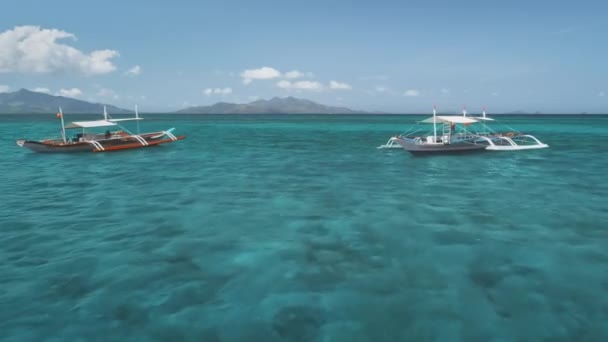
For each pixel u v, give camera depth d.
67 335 7.52
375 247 12.22
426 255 11.52
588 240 12.70
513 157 34.81
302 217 15.71
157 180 24.22
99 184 22.86
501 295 9.02
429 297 8.97
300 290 9.35
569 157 34.78
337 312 8.35
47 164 31.38
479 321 7.97
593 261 10.95
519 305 8.56
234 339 7.42
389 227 14.30
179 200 18.69
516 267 10.59
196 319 8.10
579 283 9.60
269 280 9.88
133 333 7.60
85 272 10.26
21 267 10.54
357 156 37.03
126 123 140.75
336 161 33.41
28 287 9.38
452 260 11.11
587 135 66.19
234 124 131.38
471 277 9.98
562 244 12.34
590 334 7.49
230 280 9.89
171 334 7.59
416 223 14.80
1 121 143.50
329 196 19.61
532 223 14.65
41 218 15.40
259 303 8.75
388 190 21.08
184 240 12.87
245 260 11.17
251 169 28.86
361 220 15.25
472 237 13.09
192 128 100.62
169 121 165.62
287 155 38.00
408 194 20.02
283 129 95.38
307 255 11.56
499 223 14.69
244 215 15.99
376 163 32.06
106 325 7.86
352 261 11.10
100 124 41.28
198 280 9.88
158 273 10.26
